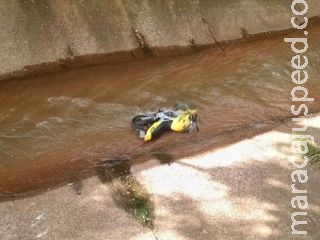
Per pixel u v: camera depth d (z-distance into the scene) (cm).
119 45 714
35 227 472
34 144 578
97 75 682
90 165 551
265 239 479
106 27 716
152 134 581
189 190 525
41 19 687
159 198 512
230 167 558
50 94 645
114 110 634
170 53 736
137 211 495
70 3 706
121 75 689
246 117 646
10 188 516
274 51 774
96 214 489
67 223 478
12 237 462
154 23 742
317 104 681
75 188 517
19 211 486
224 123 631
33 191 512
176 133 600
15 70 660
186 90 680
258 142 598
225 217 498
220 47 766
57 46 685
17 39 671
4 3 677
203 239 473
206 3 780
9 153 564
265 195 525
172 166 554
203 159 567
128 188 521
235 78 712
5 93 639
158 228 480
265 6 821
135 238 469
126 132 602
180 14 760
